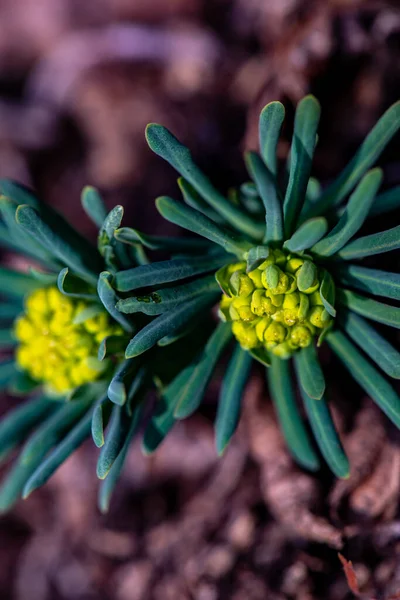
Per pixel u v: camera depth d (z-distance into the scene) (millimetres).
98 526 256
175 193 264
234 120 262
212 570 228
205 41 270
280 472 220
